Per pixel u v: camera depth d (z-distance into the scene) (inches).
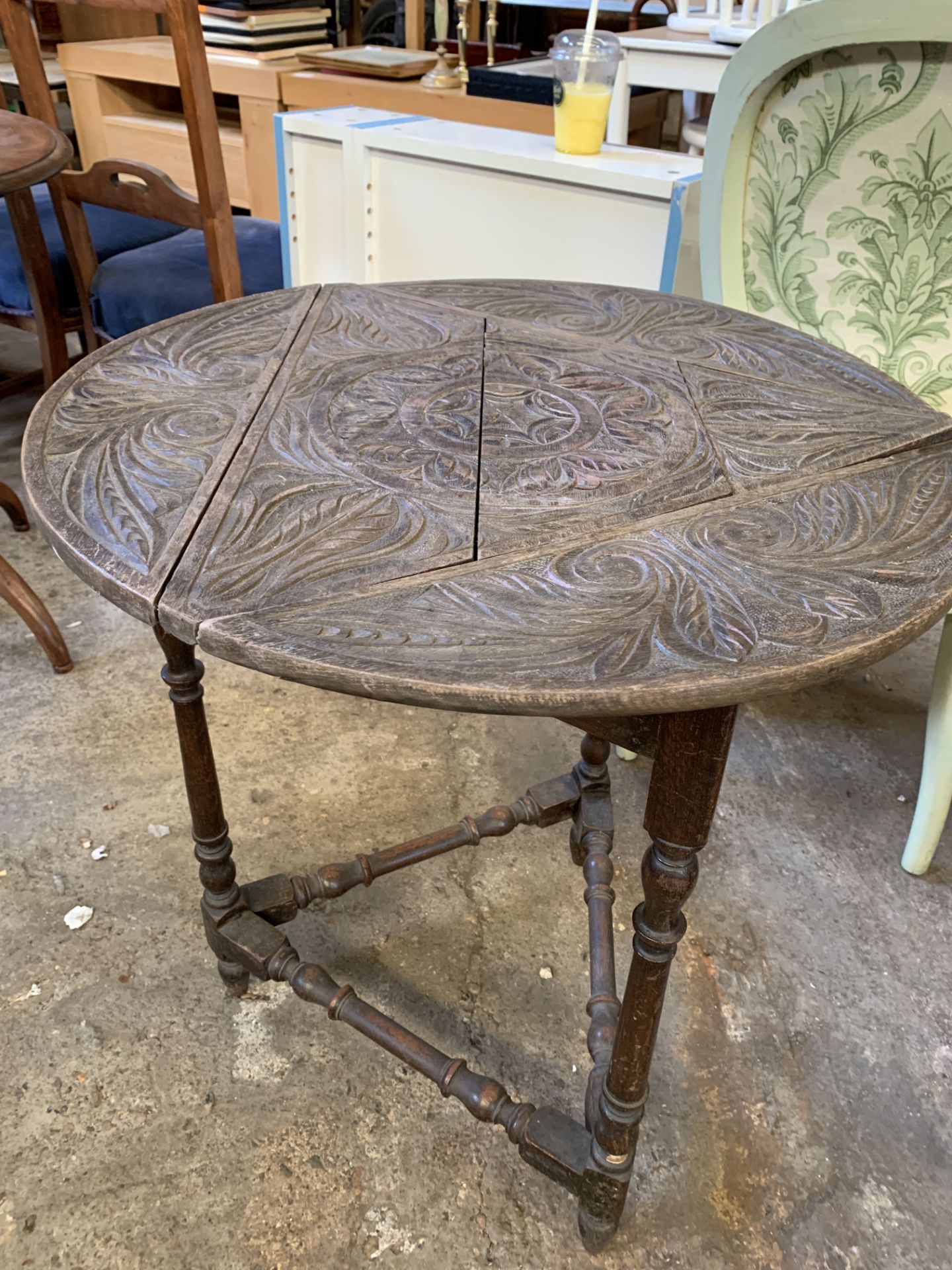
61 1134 40.8
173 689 38.2
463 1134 41.5
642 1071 32.6
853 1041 45.8
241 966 45.0
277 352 42.8
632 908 52.4
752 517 31.0
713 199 55.4
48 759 60.1
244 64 112.7
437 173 69.3
